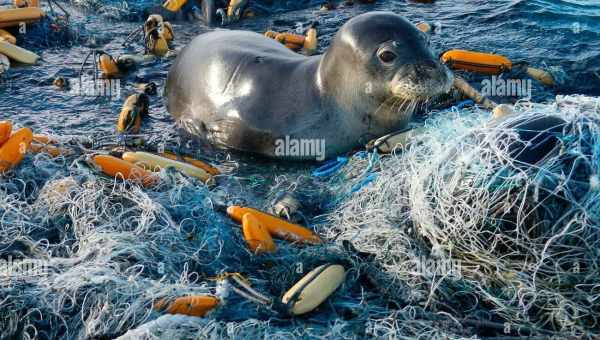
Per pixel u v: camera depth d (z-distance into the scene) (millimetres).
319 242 5336
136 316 4316
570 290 4254
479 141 4660
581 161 4305
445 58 8711
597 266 4168
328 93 6727
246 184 6523
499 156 4445
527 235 4258
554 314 4297
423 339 4230
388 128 6824
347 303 4672
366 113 6684
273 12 12227
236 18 11742
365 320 4469
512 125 4645
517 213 4266
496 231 4344
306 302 4535
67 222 5527
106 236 5043
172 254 5043
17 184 5965
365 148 6828
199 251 5148
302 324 4496
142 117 8086
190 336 4176
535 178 4277
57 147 6703
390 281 4812
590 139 4414
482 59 8648
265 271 5039
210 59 7535
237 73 7230
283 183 6488
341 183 6164
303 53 9945
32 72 9758
